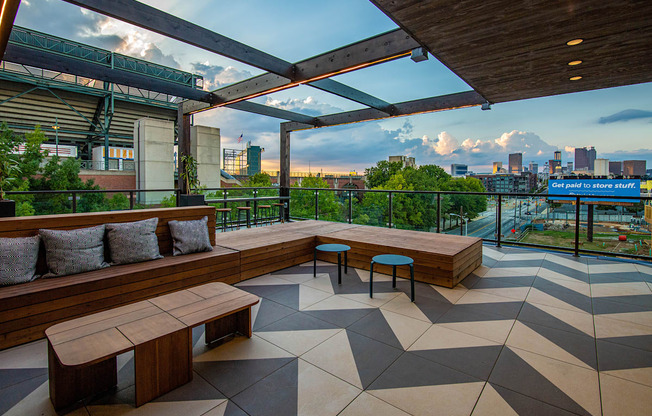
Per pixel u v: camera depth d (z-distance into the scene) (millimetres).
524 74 4055
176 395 1639
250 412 1501
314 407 1533
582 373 1813
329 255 4398
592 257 4410
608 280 3477
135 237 2984
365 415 1477
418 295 3086
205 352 2064
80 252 2623
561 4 2467
